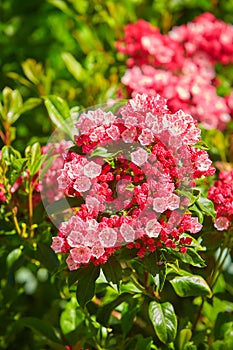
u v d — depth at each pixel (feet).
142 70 5.38
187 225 3.63
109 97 5.11
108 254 3.60
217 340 4.27
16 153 4.27
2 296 4.83
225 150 5.04
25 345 5.07
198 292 3.91
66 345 4.39
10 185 4.24
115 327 4.34
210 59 5.49
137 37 5.40
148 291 4.00
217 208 3.89
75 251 3.55
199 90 5.04
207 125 5.01
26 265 5.11
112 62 5.62
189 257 3.66
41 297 5.24
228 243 4.08
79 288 3.66
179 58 5.34
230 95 5.24
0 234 4.46
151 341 4.09
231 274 4.75
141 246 3.63
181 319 4.26
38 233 4.33
